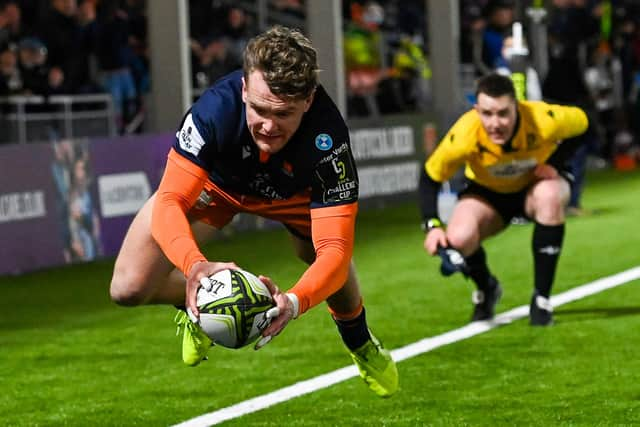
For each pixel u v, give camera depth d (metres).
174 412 11.74
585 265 20.34
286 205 10.28
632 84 42.50
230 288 8.00
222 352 14.50
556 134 14.66
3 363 14.35
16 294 19.56
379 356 11.03
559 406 11.44
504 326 15.46
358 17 38.34
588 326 15.22
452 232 14.90
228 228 26.19
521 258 21.56
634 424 10.74
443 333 15.22
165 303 10.68
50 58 27.19
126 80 28.28
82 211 22.83
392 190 31.09
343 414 11.43
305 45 8.19
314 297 8.34
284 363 13.83
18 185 21.56
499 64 26.66
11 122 24.58
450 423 10.96
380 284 19.34
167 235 8.54
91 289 19.94
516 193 15.20
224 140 9.23
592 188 33.91
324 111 9.18
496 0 27.62
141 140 24.17
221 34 32.03
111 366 14.02
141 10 31.06
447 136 14.80
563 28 40.06
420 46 40.91
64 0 27.59
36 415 11.78
